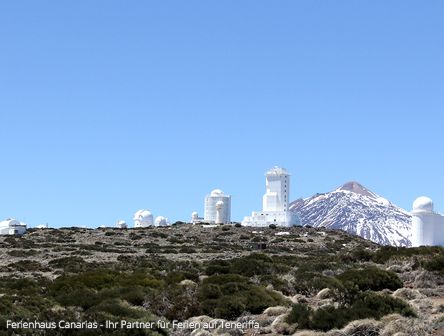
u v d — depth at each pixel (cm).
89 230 11200
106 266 6156
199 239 10206
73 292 3322
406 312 2628
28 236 10325
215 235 10706
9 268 6088
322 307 2748
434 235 9600
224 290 3328
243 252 8338
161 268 5662
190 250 8425
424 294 3622
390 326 2309
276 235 10781
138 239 10056
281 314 2870
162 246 9106
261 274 4791
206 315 3000
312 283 3834
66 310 2462
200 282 4178
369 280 3844
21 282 4172
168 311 3027
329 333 2355
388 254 5819
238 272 4853
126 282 3944
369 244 10588
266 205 14688
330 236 11000
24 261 6619
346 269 5038
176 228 11662
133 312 2652
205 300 3100
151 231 11094
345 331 2344
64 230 11169
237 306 2986
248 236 10544
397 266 4831
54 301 3148
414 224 9719
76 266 6119
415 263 4791
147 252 8294
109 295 3231
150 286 3909
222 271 4916
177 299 3109
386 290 3791
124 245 9419
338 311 2562
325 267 5103
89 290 3488
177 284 3766
